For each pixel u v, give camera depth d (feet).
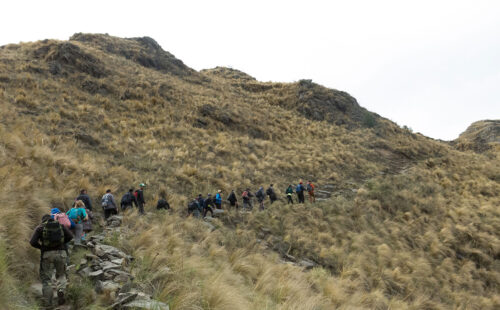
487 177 81.51
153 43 139.95
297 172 68.33
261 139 83.61
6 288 12.31
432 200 59.98
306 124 105.09
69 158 38.09
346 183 66.64
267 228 39.34
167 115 75.10
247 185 55.01
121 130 59.00
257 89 142.51
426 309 31.32
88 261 18.21
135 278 16.34
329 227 43.42
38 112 53.36
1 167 27.27
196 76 127.13
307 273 29.30
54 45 85.25
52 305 13.57
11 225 17.51
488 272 43.32
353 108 126.00
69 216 20.58
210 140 70.38
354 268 33.30
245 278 24.08
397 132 116.78
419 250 43.73
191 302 14.99
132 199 32.76
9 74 64.28
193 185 47.91
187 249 24.62
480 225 53.72
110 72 86.22
